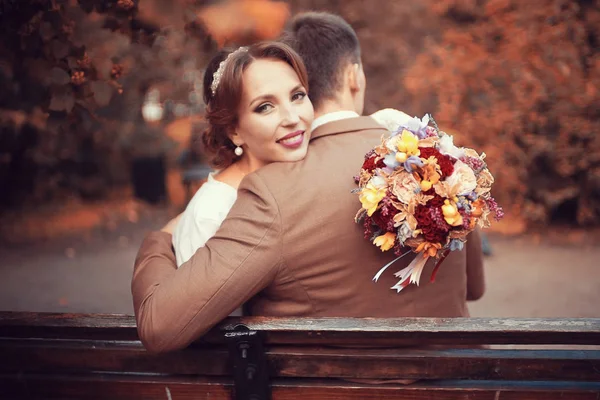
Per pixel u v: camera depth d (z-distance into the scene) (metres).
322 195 1.53
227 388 1.49
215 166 1.92
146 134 10.32
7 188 9.26
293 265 1.53
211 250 1.48
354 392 1.47
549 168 7.23
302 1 7.81
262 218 1.50
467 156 1.48
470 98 7.43
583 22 7.05
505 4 7.17
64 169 10.02
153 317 1.43
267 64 1.67
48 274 5.94
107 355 1.51
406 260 1.59
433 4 8.01
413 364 1.44
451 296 1.72
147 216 9.45
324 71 1.83
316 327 1.42
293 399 1.48
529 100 7.11
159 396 1.51
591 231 7.12
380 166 1.48
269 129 1.65
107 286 5.43
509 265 5.84
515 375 1.42
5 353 1.53
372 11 8.21
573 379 1.41
